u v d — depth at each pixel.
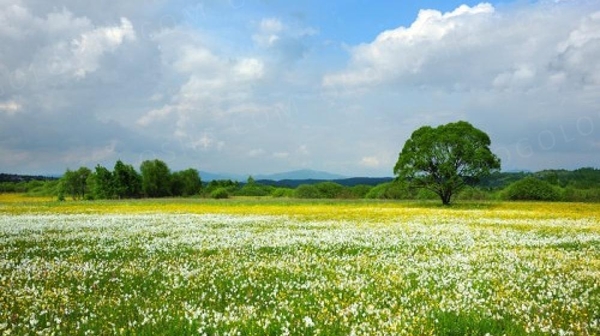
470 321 8.52
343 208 51.44
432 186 61.88
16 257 16.16
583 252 17.73
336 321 8.58
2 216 38.41
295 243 20.19
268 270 13.88
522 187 72.12
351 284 11.72
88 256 16.73
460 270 13.66
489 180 62.66
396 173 64.94
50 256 16.70
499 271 13.62
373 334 7.77
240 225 29.67
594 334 7.82
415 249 18.62
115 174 108.06
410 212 44.03
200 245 19.62
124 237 22.61
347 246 19.45
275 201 66.81
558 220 34.41
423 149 61.47
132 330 8.01
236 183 141.88
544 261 15.54
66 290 10.93
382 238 22.17
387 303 9.96
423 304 9.81
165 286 11.62
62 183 113.38
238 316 8.94
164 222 32.03
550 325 8.20
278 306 9.67
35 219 34.81
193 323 8.34
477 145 62.56
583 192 70.19
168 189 115.81
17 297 10.11
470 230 26.25
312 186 95.31
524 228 27.70
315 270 13.76
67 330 8.14
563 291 10.85
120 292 11.06
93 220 33.88
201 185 125.25
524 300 10.18
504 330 8.10
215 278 12.62
